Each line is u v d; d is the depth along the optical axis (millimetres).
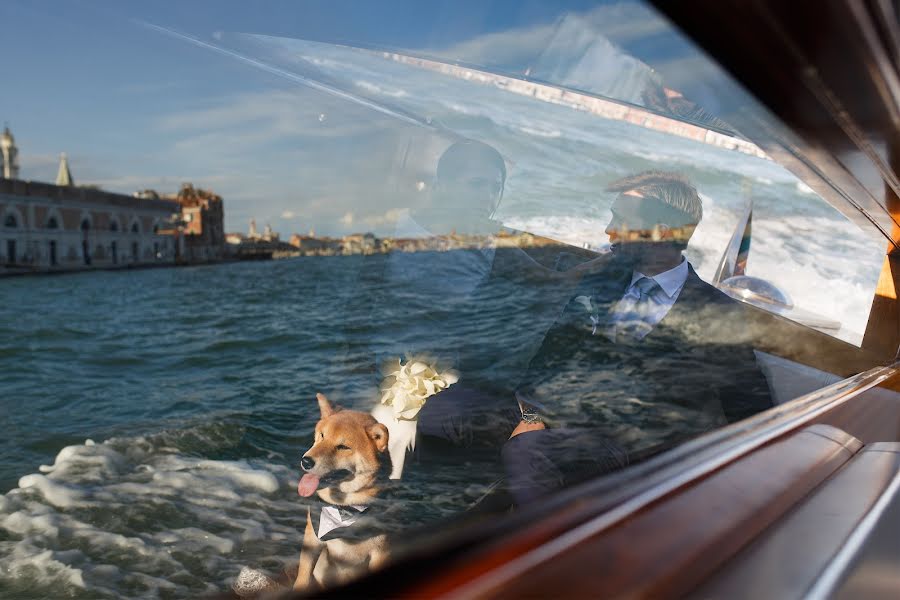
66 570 1782
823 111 523
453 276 2062
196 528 2033
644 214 2625
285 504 2256
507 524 394
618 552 382
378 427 1797
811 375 2359
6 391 4309
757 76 456
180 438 3018
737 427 707
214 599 497
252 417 3361
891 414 928
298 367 5059
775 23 379
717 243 4184
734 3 360
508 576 342
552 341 2459
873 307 1983
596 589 341
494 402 1992
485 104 3957
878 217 1102
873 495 543
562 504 431
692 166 4098
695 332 2545
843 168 729
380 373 1889
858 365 2080
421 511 1572
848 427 824
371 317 1952
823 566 410
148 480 2490
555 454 1820
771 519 477
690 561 390
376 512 1599
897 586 403
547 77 1507
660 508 456
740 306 2574
